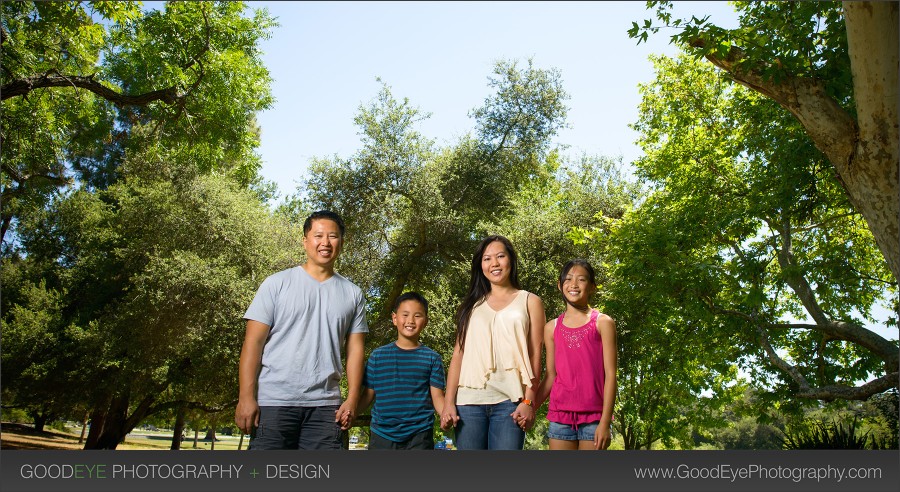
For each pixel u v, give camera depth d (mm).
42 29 10609
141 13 10586
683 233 13148
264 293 3531
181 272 15648
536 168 20672
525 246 15414
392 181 17438
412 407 3852
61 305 19719
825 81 6812
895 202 5836
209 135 12883
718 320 13344
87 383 17859
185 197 17672
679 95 16016
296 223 19141
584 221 16453
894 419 11203
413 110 17875
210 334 15375
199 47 11695
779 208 11938
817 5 7605
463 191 18000
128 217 18172
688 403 20094
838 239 14836
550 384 4117
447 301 14930
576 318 4117
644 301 13945
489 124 19672
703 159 14891
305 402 3408
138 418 18859
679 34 7168
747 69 6734
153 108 12469
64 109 12344
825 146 6375
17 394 18781
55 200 21734
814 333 13336
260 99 14031
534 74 19844
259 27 13156
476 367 3559
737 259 12641
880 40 5574
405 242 17891
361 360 3719
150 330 15820
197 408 19000
